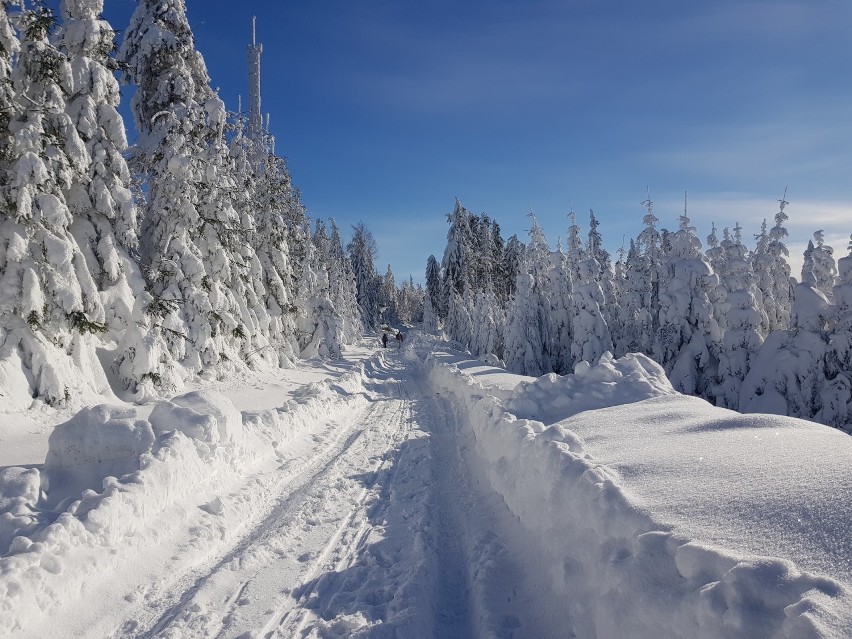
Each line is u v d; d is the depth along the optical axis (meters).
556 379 9.04
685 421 5.66
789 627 2.02
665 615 2.63
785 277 28.80
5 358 9.66
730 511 3.04
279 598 4.64
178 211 16.38
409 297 130.00
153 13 17.86
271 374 19.72
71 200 12.55
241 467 8.01
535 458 5.50
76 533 4.61
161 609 4.42
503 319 37.34
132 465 6.36
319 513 6.78
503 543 5.51
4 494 5.51
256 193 25.08
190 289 16.19
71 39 12.52
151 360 12.65
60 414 9.89
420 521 6.34
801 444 3.84
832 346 19.69
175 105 17.34
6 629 3.63
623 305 27.17
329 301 30.16
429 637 4.08
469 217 58.50
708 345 23.38
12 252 10.01
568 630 3.62
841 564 2.28
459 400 16.14
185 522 5.91
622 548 3.36
